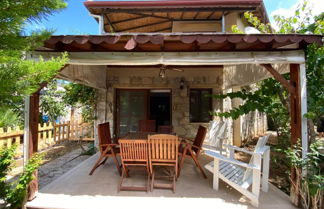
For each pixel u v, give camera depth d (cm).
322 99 279
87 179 337
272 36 234
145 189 290
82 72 438
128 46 236
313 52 274
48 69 133
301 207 248
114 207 245
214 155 300
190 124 611
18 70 123
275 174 388
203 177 350
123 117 635
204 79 612
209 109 624
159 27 646
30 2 126
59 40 235
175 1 492
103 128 394
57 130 711
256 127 935
